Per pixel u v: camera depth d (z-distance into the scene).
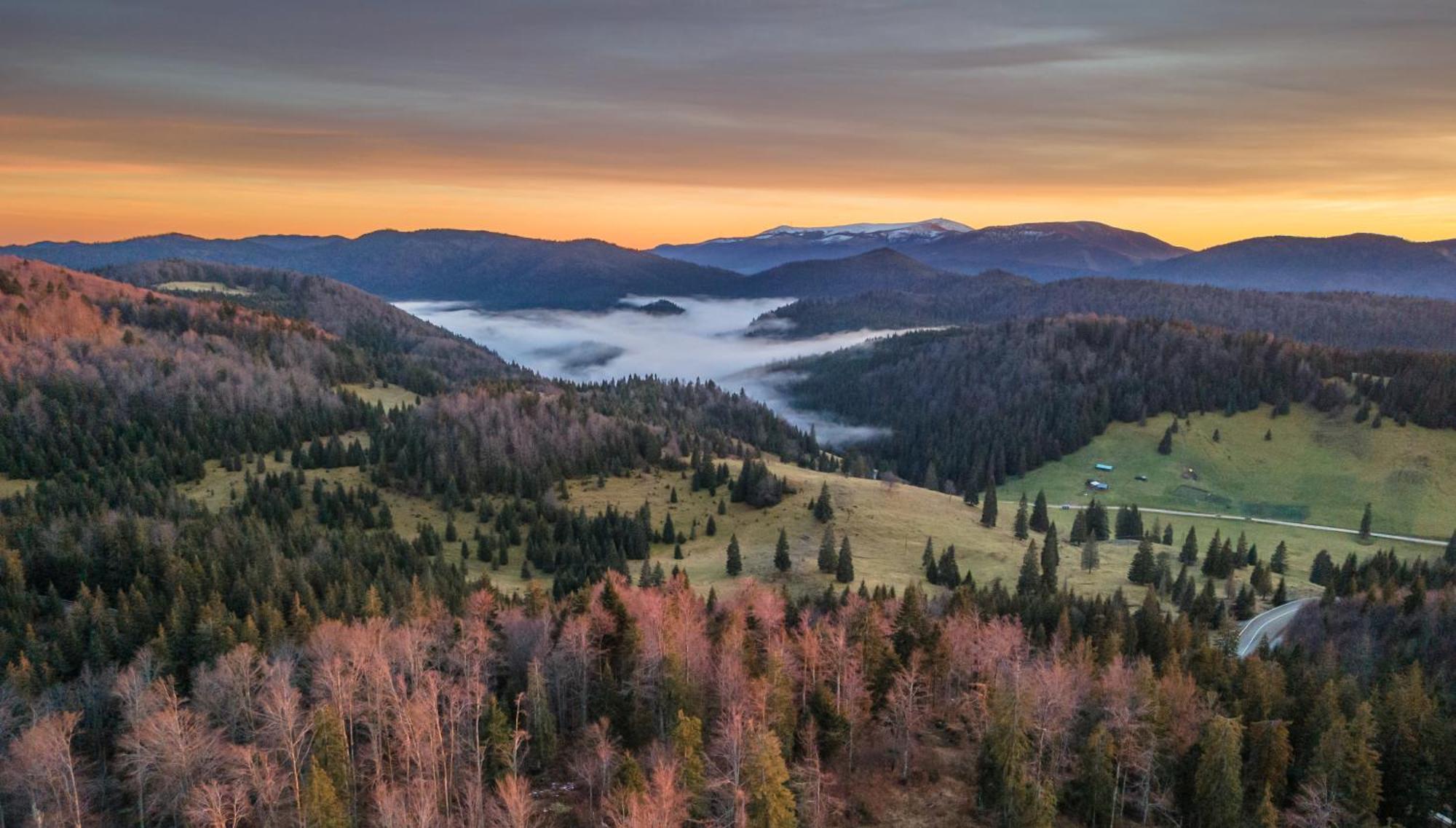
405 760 73.44
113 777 76.75
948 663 86.38
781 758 62.94
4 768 70.38
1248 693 78.75
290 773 70.06
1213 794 64.00
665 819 57.16
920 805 71.12
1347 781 65.25
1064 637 103.31
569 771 76.62
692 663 79.75
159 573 118.12
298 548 141.62
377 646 81.62
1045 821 63.31
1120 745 69.69
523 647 87.00
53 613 107.81
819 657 81.94
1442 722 71.12
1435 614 108.50
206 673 81.31
